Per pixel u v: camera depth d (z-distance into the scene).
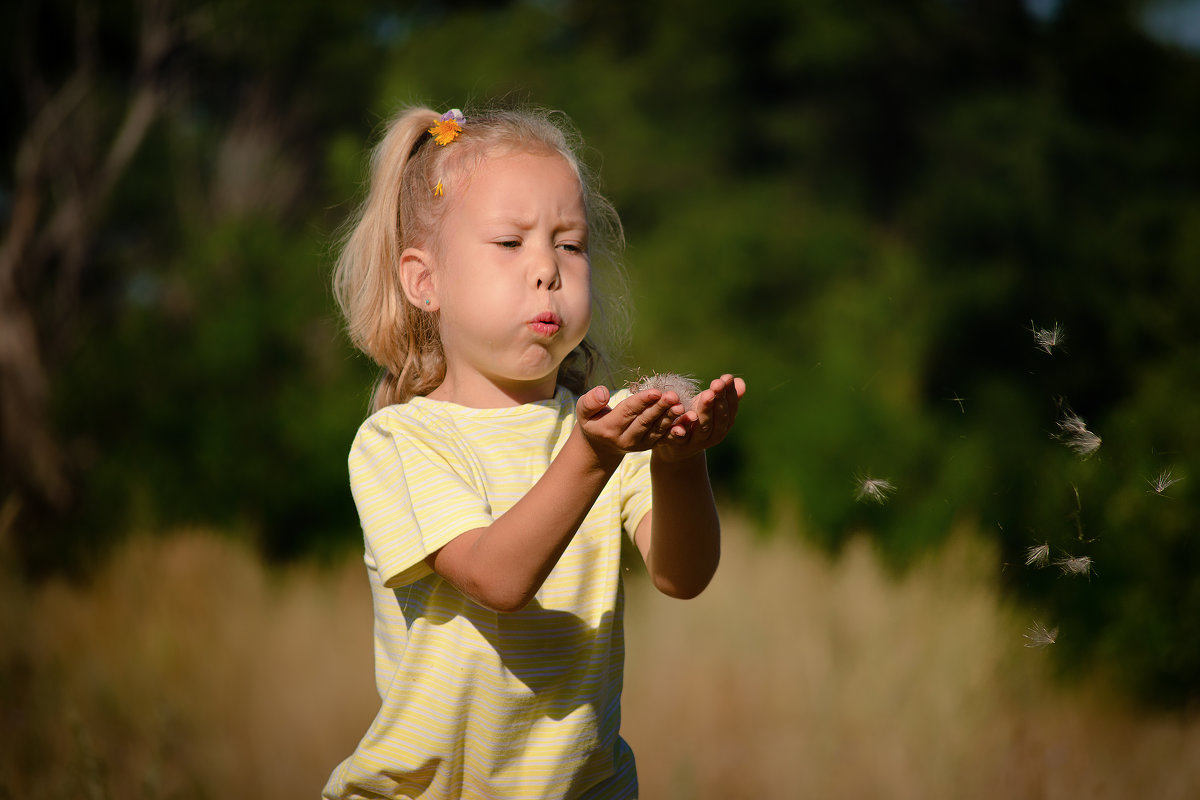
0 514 28.56
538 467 6.21
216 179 49.88
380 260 6.87
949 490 23.89
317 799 14.83
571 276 6.21
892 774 14.02
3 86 44.97
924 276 42.75
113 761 14.67
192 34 45.34
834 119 52.00
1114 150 47.00
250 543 27.36
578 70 51.03
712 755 15.21
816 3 50.22
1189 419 17.58
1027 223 43.66
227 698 17.33
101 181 42.81
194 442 30.62
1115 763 14.36
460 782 6.10
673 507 5.91
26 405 31.95
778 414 34.31
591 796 6.21
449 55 49.16
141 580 23.86
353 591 25.19
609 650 6.27
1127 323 30.67
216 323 32.66
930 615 18.25
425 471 5.90
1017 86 51.25
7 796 13.52
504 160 6.28
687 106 51.50
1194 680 16.66
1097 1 50.41
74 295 41.16
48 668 18.69
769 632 19.25
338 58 49.72
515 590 5.26
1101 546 16.97
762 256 45.72
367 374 31.86
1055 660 16.94
